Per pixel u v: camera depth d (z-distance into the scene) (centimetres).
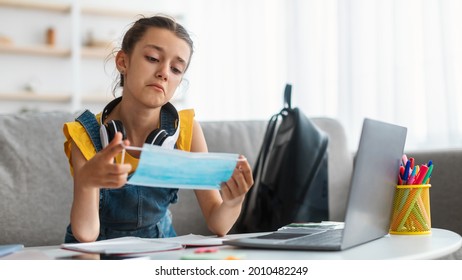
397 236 105
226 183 113
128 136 125
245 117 413
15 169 150
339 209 194
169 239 105
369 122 87
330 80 338
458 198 173
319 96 351
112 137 117
